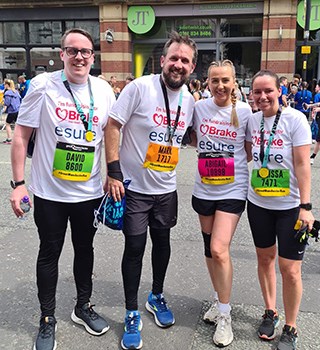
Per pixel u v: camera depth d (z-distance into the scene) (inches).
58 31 677.3
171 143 111.1
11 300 133.0
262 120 108.0
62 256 165.2
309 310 127.3
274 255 115.1
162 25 637.9
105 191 114.5
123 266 114.0
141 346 109.8
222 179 112.8
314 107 374.0
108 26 632.4
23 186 106.1
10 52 701.3
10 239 182.5
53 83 102.7
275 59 592.4
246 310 127.4
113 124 108.3
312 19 581.3
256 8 590.2
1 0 664.4
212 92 110.6
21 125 103.7
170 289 140.2
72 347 110.1
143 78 109.6
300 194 103.5
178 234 189.5
